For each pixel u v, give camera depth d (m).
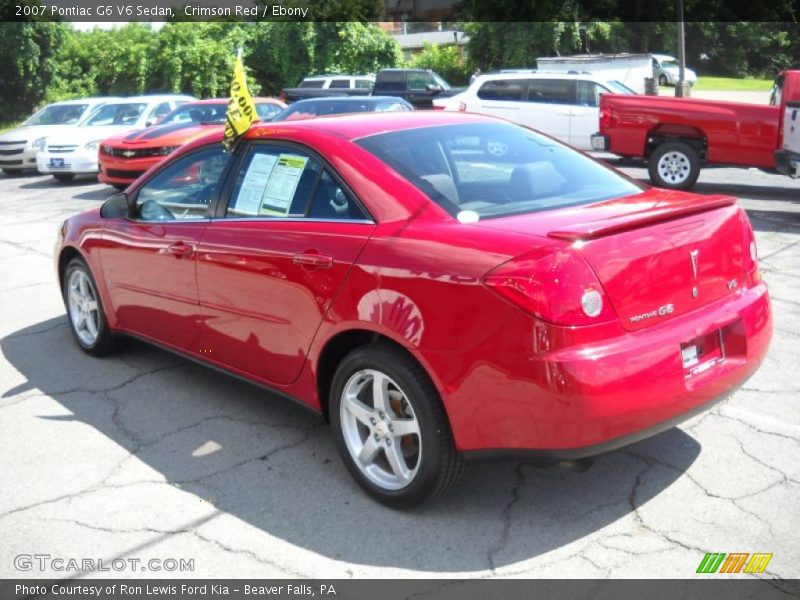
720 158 11.57
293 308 3.75
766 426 4.17
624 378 2.95
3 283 8.00
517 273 2.95
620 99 12.17
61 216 12.16
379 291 3.33
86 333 5.70
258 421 4.50
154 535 3.39
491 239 3.13
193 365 5.42
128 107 17.28
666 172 12.06
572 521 3.37
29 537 3.40
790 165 9.81
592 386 2.89
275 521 3.47
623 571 3.02
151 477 3.89
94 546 3.32
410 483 3.39
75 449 4.22
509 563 3.10
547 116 16.22
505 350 2.97
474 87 17.16
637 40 47.69
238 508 3.58
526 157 3.96
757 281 3.69
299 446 4.18
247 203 4.16
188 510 3.58
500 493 3.62
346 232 3.57
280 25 42.22
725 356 3.41
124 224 4.96
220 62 41.78
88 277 5.42
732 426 4.18
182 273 4.43
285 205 3.94
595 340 2.96
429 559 3.15
